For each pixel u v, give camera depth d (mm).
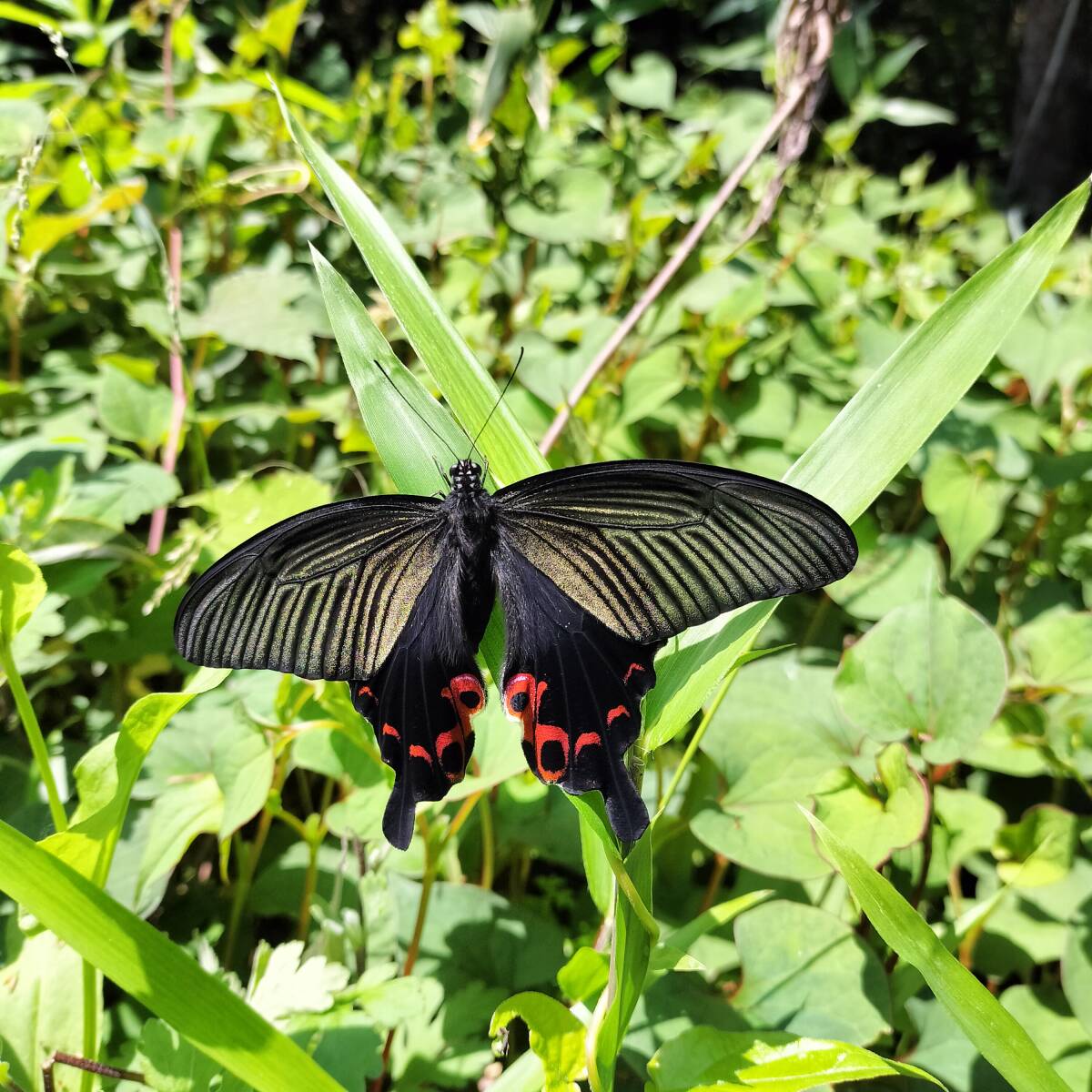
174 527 355
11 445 282
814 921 241
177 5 415
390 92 481
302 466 374
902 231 591
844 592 315
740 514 175
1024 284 190
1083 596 364
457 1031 230
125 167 404
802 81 340
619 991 171
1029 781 323
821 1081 177
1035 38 869
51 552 261
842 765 261
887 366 196
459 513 195
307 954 253
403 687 192
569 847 267
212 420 332
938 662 256
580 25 572
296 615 187
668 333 388
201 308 368
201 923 266
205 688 178
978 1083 231
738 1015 229
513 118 411
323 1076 153
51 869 145
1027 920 263
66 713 304
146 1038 185
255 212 411
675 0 907
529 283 420
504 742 238
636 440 342
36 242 320
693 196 469
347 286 216
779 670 289
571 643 186
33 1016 198
